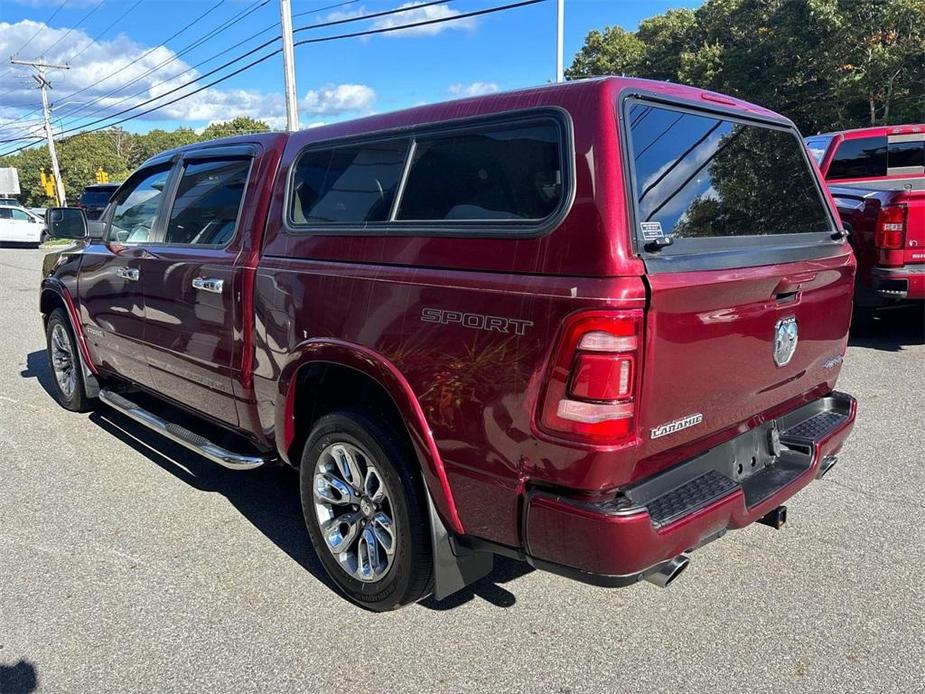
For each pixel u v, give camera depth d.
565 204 2.28
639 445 2.28
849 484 4.31
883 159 9.27
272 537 3.80
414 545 2.80
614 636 2.90
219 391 3.91
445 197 2.69
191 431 4.33
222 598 3.21
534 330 2.27
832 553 3.54
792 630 2.92
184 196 4.26
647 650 2.81
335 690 2.61
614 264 2.16
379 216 2.94
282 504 4.22
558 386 2.23
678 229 2.49
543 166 2.39
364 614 3.08
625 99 2.39
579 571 2.36
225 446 4.22
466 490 2.59
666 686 2.60
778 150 3.25
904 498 4.12
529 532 2.41
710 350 2.48
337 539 3.22
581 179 2.27
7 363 7.90
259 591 3.27
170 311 4.16
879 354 7.33
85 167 94.25
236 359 3.67
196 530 3.88
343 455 3.13
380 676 2.68
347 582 3.14
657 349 2.25
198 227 4.05
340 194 3.16
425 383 2.62
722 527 2.57
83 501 4.25
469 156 2.63
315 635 2.94
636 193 2.29
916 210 6.76
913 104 23.06
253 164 3.69
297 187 3.41
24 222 28.44
